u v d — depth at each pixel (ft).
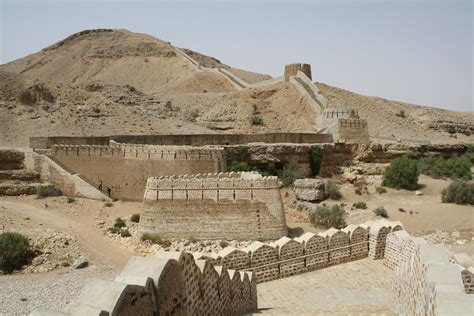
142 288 31.48
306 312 54.19
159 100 335.26
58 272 100.68
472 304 26.50
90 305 28.30
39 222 128.26
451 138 362.94
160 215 114.73
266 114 318.45
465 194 171.32
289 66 384.68
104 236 122.62
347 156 216.33
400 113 397.60
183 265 38.52
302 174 188.85
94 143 185.88
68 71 640.17
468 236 140.67
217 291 47.14
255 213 112.16
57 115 254.47
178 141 190.90
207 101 365.40
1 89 264.52
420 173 217.77
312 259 78.69
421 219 154.40
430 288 33.42
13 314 77.82
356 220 150.41
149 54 642.63
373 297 65.05
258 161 187.32
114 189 162.40
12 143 220.64
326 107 309.01
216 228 112.37
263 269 73.10
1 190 156.76
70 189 161.89
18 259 103.76
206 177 123.13
